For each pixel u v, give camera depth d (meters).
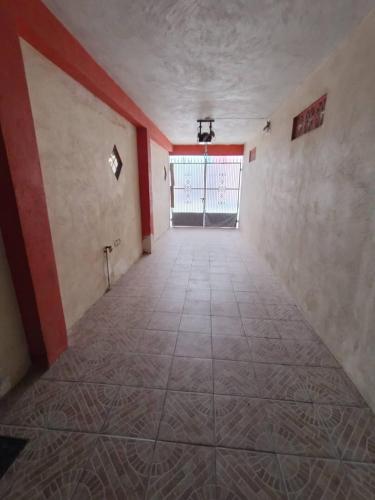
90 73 1.97
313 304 2.15
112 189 2.95
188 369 1.69
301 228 2.43
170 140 5.73
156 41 1.74
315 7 1.39
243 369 1.69
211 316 2.35
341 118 1.72
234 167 6.66
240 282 3.15
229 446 1.20
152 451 1.18
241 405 1.42
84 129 2.23
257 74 2.25
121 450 1.18
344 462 1.13
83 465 1.12
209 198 6.92
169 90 2.68
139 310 2.45
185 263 3.89
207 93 2.76
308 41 1.71
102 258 2.74
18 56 1.28
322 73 2.01
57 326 1.74
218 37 1.69
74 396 1.47
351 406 1.41
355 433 1.26
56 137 1.84
